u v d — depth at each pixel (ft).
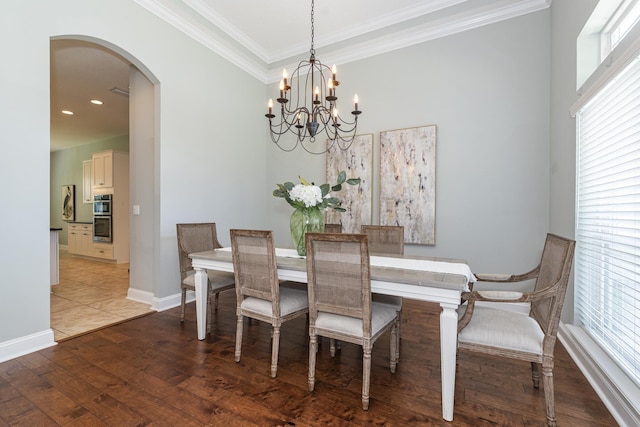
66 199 26.43
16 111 6.88
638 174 5.25
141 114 11.14
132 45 9.39
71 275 16.17
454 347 5.00
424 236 11.34
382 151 12.16
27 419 4.92
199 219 11.73
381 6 10.58
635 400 4.68
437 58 11.21
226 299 11.62
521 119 9.92
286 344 7.82
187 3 10.32
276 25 11.69
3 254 6.72
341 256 5.40
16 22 6.88
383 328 5.84
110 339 7.99
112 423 4.85
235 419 4.97
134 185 11.38
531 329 5.21
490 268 10.39
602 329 6.41
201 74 11.75
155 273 10.45
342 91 13.14
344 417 5.03
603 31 7.00
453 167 10.94
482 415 5.09
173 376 6.23
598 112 6.56
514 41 10.00
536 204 9.73
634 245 5.31
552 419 4.79
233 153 13.33
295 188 7.30
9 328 6.83
